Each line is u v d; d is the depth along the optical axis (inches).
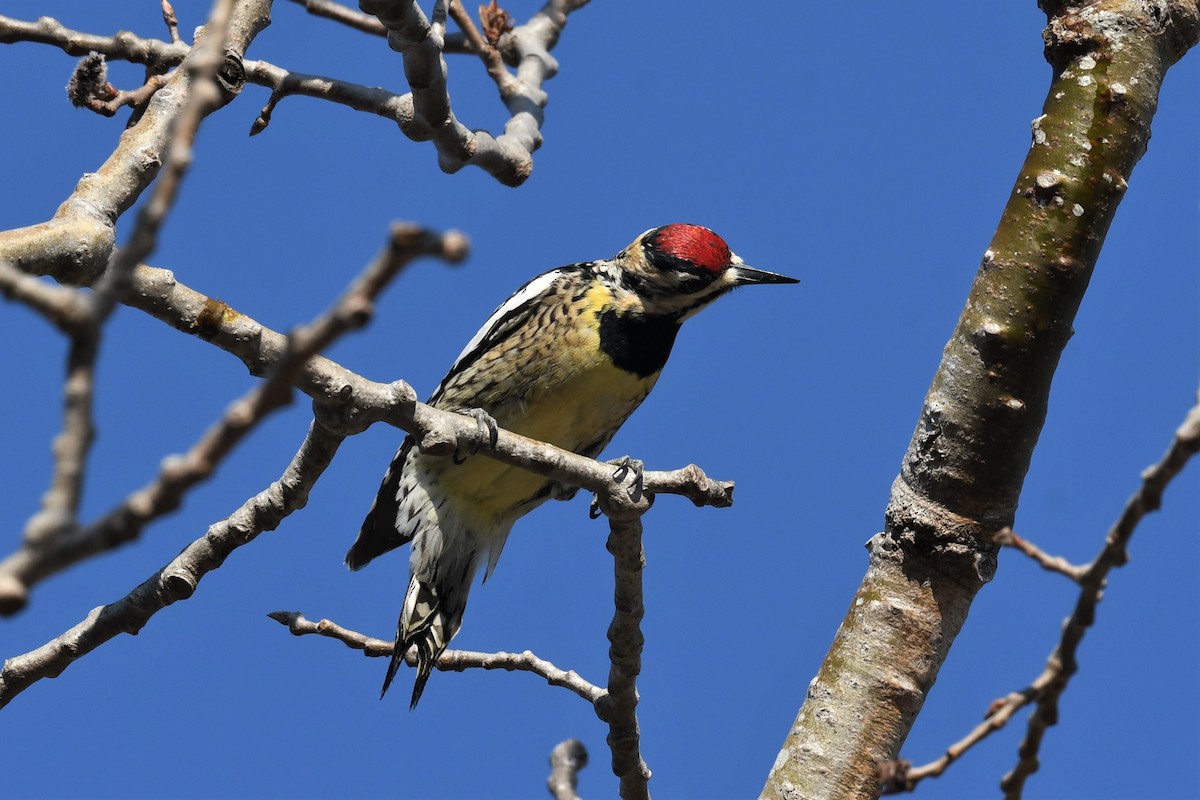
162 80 388.2
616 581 376.8
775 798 343.9
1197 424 235.9
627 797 406.6
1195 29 366.6
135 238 154.3
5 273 149.3
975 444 350.0
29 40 421.1
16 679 376.8
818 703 351.3
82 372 151.9
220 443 157.6
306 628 445.7
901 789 260.1
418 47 433.4
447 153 477.7
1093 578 250.2
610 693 394.9
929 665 349.1
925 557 352.5
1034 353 348.8
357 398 346.6
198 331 345.4
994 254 355.9
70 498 151.4
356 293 147.7
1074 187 352.5
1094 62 360.5
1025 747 263.6
